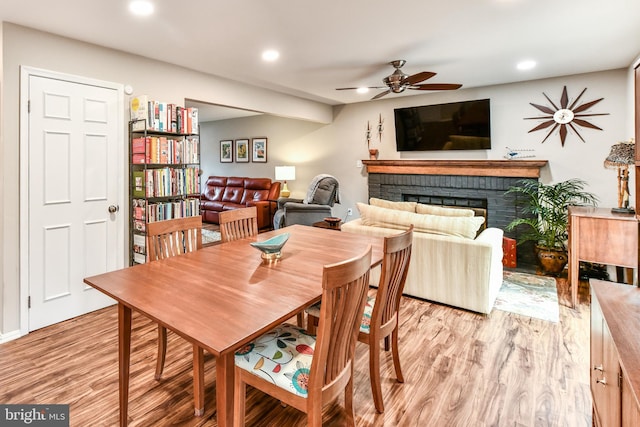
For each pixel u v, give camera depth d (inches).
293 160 282.5
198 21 102.7
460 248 120.6
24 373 85.3
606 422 47.0
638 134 68.3
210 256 82.0
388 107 229.1
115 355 94.0
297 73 160.6
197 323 49.0
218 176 331.6
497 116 190.5
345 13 98.3
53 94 109.3
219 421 50.3
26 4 89.7
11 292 103.2
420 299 133.0
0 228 101.3
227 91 170.9
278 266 74.5
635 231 112.4
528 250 186.1
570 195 158.6
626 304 52.5
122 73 128.0
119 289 61.3
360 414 72.0
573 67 154.6
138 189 127.8
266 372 55.4
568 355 93.4
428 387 80.5
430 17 101.2
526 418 70.1
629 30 111.7
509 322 113.8
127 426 68.2
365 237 103.7
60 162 111.9
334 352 53.4
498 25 107.3
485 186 193.2
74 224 116.1
